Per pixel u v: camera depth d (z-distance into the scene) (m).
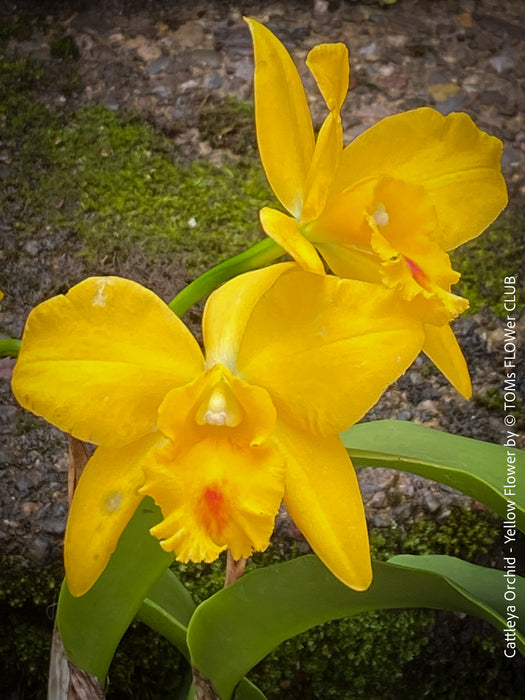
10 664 0.37
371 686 0.37
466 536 0.37
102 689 0.27
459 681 0.38
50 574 0.36
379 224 0.23
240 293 0.21
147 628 0.37
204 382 0.21
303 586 0.23
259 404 0.21
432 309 0.22
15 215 0.42
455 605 0.24
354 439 0.27
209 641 0.25
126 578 0.24
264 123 0.21
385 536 0.37
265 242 0.23
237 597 0.24
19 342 0.23
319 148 0.21
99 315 0.20
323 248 0.24
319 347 0.21
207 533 0.21
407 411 0.39
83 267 0.41
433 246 0.23
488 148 0.24
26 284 0.41
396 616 0.37
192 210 0.43
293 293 0.21
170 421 0.21
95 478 0.21
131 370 0.21
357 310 0.21
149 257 0.42
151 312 0.20
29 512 0.37
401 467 0.25
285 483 0.22
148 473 0.21
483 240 0.43
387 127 0.23
